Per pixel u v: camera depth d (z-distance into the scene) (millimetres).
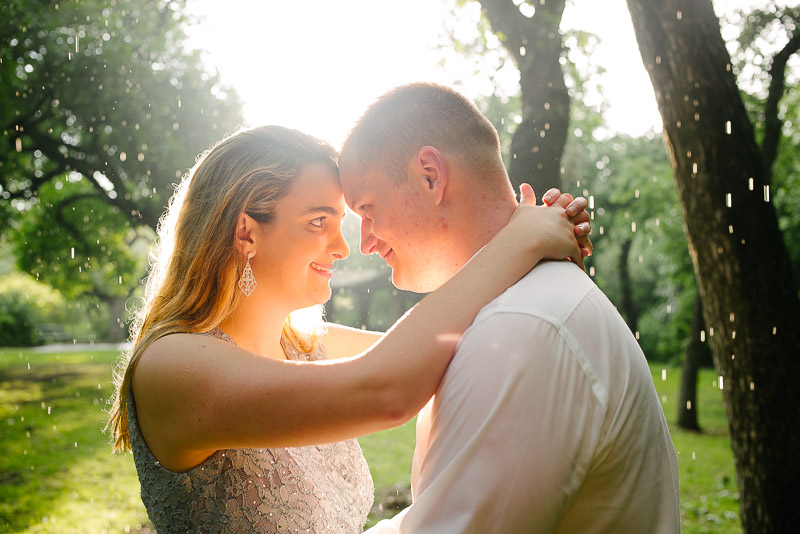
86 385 14547
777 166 13641
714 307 3670
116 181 12484
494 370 1092
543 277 1220
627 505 1147
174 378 1222
